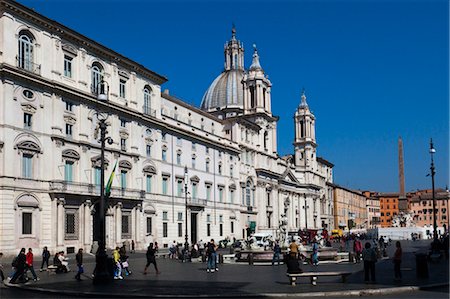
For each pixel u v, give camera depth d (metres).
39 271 37.59
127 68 70.31
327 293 22.31
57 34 58.62
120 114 67.94
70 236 57.88
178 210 79.94
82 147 61.03
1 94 51.62
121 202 66.00
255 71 115.50
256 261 46.47
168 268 39.97
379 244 63.12
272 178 117.38
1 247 49.97
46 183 55.66
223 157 95.69
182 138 82.88
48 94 56.94
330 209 168.62
